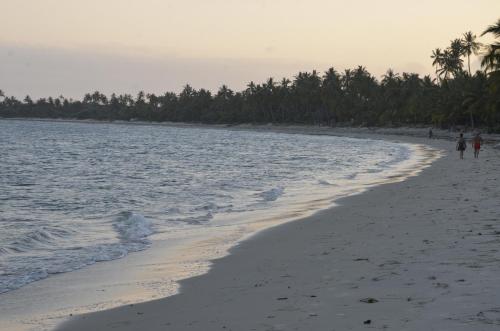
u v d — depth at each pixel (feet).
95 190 103.91
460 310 23.26
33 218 70.54
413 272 31.40
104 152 247.09
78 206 81.82
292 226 56.59
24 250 47.67
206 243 49.11
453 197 70.23
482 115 317.63
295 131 577.84
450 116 363.56
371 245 42.04
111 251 46.09
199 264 40.42
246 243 48.34
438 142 297.94
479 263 32.30
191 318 26.37
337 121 609.83
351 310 24.86
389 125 509.76
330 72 627.05
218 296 30.55
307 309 25.77
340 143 334.44
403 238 43.73
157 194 94.99
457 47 438.81
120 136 458.09
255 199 83.87
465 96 342.23
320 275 33.45
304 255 40.83
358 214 61.67
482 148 216.74
